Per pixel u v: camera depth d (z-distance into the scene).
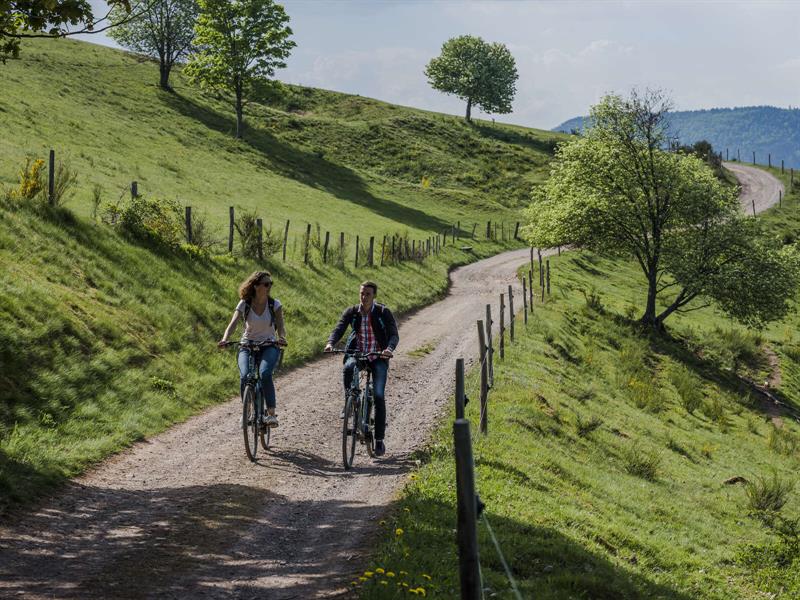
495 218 85.75
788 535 14.14
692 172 43.25
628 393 27.17
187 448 11.62
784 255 41.06
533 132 142.50
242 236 28.77
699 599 9.20
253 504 8.89
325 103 134.75
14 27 11.45
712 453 22.78
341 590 6.31
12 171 34.59
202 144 76.12
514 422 15.57
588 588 7.51
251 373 10.88
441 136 122.56
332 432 13.23
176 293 20.19
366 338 10.89
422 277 44.50
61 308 15.14
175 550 7.25
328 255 36.81
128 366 14.95
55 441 10.66
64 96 71.62
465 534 4.78
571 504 11.38
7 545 7.02
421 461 11.29
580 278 56.75
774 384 39.28
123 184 43.00
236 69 82.69
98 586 6.23
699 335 44.91
